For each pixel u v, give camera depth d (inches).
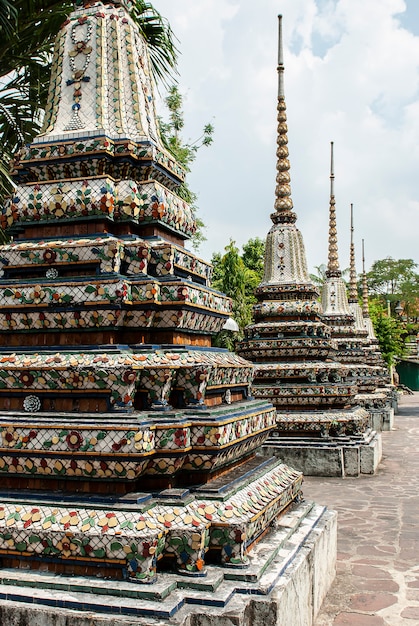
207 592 168.6
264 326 540.1
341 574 276.8
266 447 518.0
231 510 190.2
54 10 449.1
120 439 182.1
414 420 1048.2
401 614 231.3
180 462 195.3
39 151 234.2
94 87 245.4
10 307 211.3
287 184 581.3
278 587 176.9
